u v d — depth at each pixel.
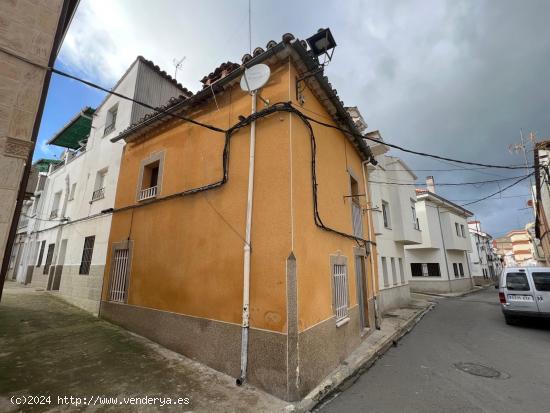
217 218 5.12
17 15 3.17
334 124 6.83
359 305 7.11
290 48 4.80
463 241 24.03
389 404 3.78
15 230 2.99
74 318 7.19
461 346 6.71
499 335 7.79
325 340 4.66
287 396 3.62
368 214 8.83
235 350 4.27
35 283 12.98
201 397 3.62
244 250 4.52
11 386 3.61
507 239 66.31
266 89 5.12
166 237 6.06
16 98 3.03
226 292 4.63
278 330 3.91
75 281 9.07
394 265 13.93
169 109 6.65
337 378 4.50
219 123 5.71
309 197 4.93
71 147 14.61
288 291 3.96
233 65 5.79
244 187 4.86
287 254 4.11
